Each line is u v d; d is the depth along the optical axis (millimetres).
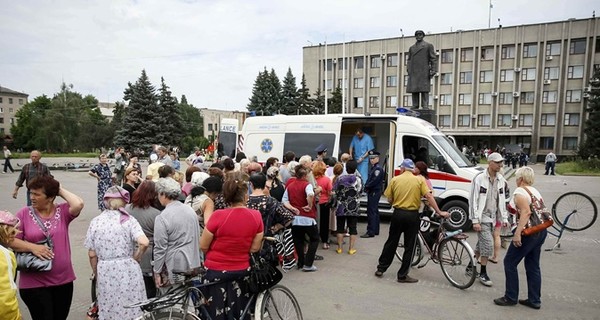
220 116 89812
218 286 3639
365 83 57062
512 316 4953
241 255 3703
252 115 12789
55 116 59625
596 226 10148
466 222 9430
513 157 36000
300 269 6777
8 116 101562
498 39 50031
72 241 8531
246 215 3695
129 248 3836
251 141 11969
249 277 3738
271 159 8500
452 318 4887
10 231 3121
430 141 9859
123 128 44969
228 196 3719
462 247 5984
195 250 4078
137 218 4402
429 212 6941
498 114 50844
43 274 3588
